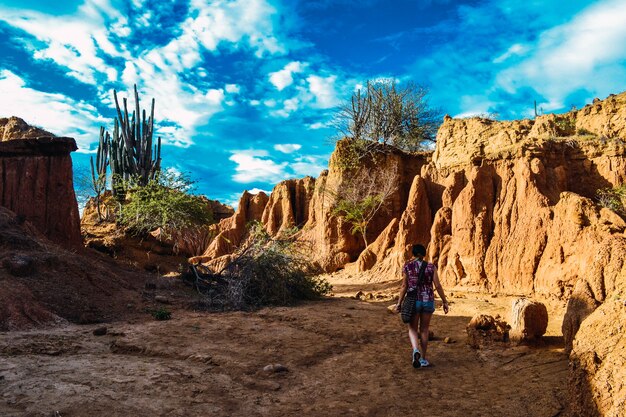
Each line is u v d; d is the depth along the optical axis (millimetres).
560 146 26469
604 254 7219
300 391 5590
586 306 6898
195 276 15367
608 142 26016
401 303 7133
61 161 16250
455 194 23797
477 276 17219
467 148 31828
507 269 16016
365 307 13195
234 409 4812
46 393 4652
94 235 28125
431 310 6945
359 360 7152
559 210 14359
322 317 10914
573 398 4504
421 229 25266
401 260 23594
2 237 11406
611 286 6867
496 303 13297
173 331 8758
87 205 37812
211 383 5633
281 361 6980
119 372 5695
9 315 8414
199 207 31141
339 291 20219
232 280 13734
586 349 4566
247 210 49719
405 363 7004
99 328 8383
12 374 5258
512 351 7484
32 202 15406
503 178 19234
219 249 36031
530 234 15359
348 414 4816
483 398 5332
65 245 15828
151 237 29625
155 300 12422
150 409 4527
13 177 15367
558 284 13117
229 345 7848
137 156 33875
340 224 32219
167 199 29469
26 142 15648
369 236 32469
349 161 33906
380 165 34625
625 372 3910
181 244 31109
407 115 40781
